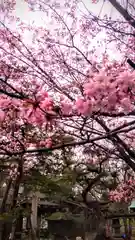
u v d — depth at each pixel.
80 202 16.81
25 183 14.97
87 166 12.98
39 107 3.13
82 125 3.58
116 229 20.86
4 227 14.06
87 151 7.80
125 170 11.59
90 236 16.59
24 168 12.05
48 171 13.30
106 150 5.66
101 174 12.90
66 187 16.53
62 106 3.15
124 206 16.91
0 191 17.62
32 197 16.98
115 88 2.86
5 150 3.81
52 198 18.25
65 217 18.52
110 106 2.97
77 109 3.07
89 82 3.03
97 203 15.48
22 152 3.79
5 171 13.17
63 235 18.38
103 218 15.61
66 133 4.20
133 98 2.92
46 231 19.19
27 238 17.17
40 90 3.30
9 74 4.77
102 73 2.91
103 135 3.87
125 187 13.02
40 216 20.25
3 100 3.18
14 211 13.98
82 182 16.16
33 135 4.73
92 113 3.19
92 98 2.95
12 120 3.46
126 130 3.77
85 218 17.34
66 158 10.83
